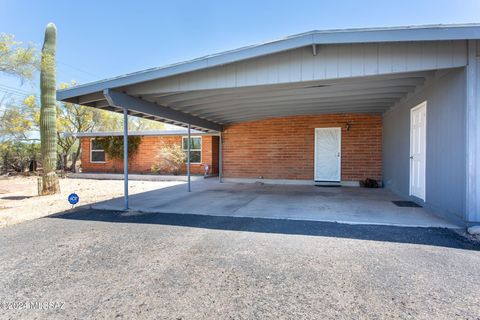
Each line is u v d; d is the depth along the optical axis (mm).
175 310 2102
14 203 6965
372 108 8539
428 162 5445
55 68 8484
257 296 2291
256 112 8984
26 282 2582
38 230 4270
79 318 2012
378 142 9516
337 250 3314
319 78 4680
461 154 4238
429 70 4422
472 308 2084
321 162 10070
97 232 4148
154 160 14445
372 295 2283
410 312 2037
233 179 11172
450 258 3035
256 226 4438
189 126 8742
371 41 4133
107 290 2422
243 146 11023
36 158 16562
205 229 4277
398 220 4668
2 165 15648
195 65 4918
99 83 5352
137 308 2135
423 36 3949
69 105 17328
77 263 3006
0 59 5902
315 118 10094
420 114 5961
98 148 15516
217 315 2031
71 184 11453
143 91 5629
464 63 4152
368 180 9227
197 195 7758
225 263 2965
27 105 8055
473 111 4086
